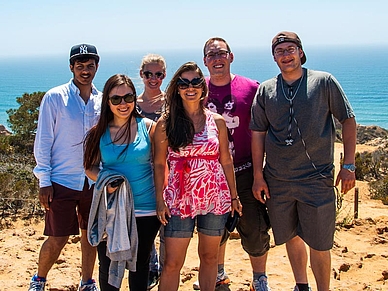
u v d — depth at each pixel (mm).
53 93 4258
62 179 4262
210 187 3818
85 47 4270
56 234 4266
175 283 3906
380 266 5508
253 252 4527
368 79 199500
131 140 3820
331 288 4730
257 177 4289
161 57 5027
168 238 3844
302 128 3977
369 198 14156
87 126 4285
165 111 3883
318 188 4051
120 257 3635
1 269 5133
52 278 4867
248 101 4539
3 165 14094
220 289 4668
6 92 174500
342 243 6375
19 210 8656
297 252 4418
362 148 32844
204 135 3824
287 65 3984
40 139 4211
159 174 3855
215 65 4496
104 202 3652
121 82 3723
